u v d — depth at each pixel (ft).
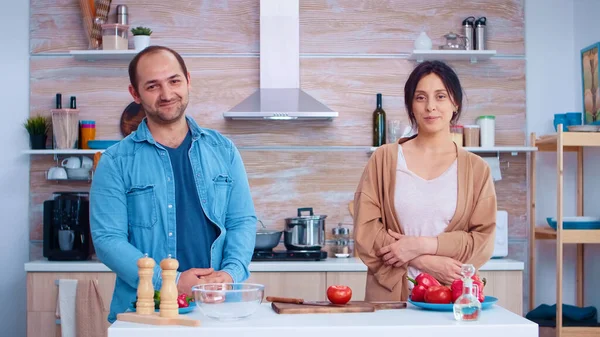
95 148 13.67
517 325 5.55
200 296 5.74
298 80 13.98
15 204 14.11
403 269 7.41
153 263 5.98
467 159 7.66
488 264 12.52
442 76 7.51
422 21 14.37
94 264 12.50
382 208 7.77
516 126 14.34
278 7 13.93
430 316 5.97
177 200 7.18
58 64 14.21
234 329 5.40
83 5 13.88
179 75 7.06
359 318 5.85
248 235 7.39
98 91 14.23
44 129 13.84
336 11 14.33
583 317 12.72
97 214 7.09
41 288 12.52
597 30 13.35
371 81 14.29
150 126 7.34
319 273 12.50
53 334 12.53
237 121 14.20
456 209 7.52
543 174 14.28
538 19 14.30
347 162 14.23
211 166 7.36
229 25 14.25
